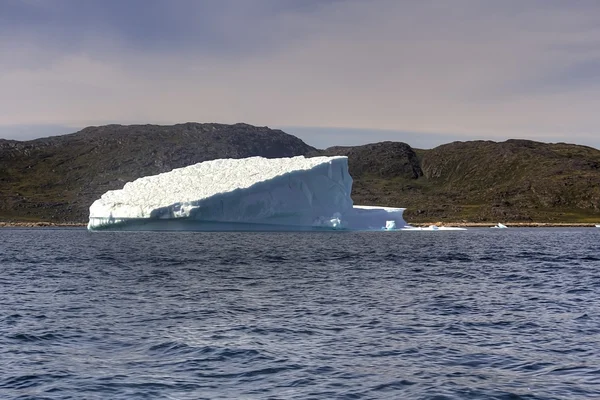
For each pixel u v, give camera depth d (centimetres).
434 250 8219
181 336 2558
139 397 1778
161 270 5316
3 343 2428
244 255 7069
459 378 1962
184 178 13225
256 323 2850
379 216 14962
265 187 11850
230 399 1761
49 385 1881
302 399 1761
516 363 2148
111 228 12619
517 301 3566
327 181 12862
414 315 3081
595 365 2119
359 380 1941
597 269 5591
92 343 2431
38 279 4625
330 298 3650
